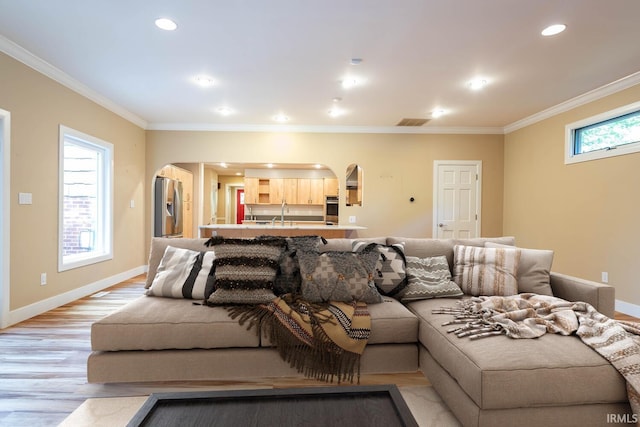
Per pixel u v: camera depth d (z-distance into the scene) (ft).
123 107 15.17
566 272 14.15
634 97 11.40
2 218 9.37
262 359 6.46
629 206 11.43
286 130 18.20
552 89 12.57
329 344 6.34
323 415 3.68
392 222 18.54
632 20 8.00
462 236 18.65
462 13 7.79
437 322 6.27
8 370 7.14
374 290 7.34
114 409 5.82
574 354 4.92
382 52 9.75
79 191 13.37
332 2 7.40
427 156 18.53
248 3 7.43
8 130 9.52
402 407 3.72
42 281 10.84
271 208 29.12
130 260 16.47
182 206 21.53
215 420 3.56
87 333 9.18
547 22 8.12
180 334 6.27
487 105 14.56
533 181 16.21
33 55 10.05
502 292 7.72
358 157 18.44
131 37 8.98
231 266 7.32
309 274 7.32
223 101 14.24
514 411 4.66
